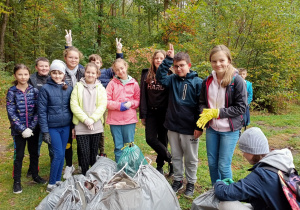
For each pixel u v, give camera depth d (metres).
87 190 2.50
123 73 3.80
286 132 7.29
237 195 2.00
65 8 18.62
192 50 10.26
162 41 11.46
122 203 2.21
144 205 2.37
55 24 19.86
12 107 3.41
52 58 18.94
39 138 4.00
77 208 2.30
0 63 11.85
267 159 1.96
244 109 2.70
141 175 2.64
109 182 2.45
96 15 13.62
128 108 3.73
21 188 3.52
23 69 3.41
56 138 3.43
